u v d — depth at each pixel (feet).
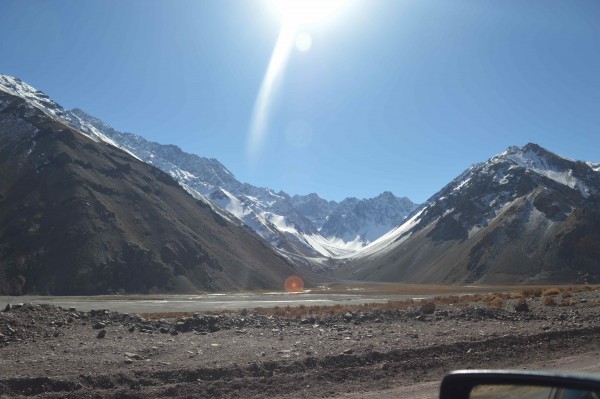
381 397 43.04
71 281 484.74
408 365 54.75
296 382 48.96
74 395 43.01
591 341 65.72
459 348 61.93
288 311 129.29
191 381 48.67
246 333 77.30
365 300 290.97
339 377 50.65
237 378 49.60
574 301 107.34
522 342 65.36
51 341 66.90
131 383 47.21
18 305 83.71
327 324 86.63
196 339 70.95
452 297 157.58
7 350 60.64
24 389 44.21
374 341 66.90
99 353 58.70
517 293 152.76
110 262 520.83
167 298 416.46
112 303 304.71
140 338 71.20
